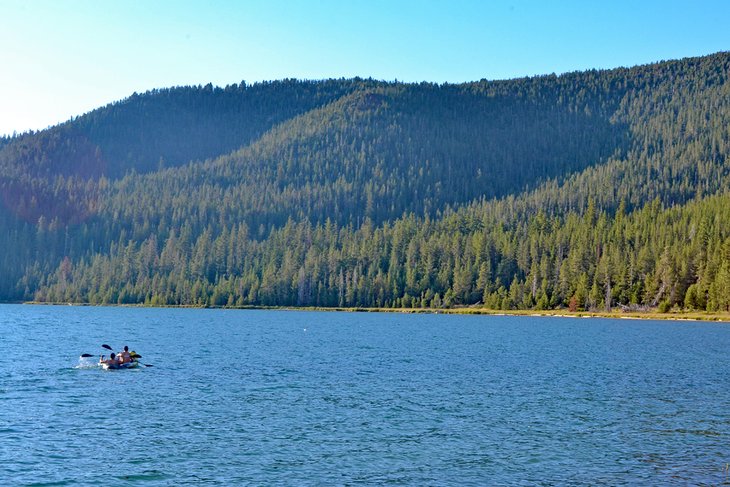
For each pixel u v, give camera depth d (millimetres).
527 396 53906
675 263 195000
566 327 148375
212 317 179375
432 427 43281
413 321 168750
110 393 53094
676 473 34875
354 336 113875
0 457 36000
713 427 43844
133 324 143625
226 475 34062
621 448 39000
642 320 181125
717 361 79312
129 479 33344
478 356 82438
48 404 48594
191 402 49938
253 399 51250
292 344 96375
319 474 34406
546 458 37156
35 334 109750
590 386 59188
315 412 47000
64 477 33438
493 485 33156
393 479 33812
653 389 57844
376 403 50312
